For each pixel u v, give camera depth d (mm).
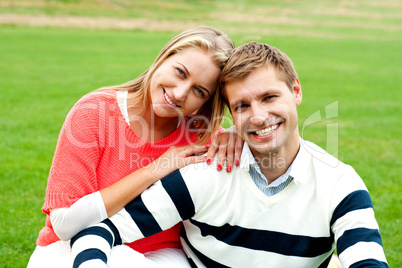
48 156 6590
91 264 2170
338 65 18453
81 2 37562
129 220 2416
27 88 11688
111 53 19016
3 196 5113
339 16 42969
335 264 2924
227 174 2455
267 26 33000
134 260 2359
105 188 2488
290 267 2422
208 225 2492
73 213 2422
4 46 19375
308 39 27297
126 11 37250
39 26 27297
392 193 5590
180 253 2740
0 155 6543
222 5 45375
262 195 2389
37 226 4418
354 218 2273
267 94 2352
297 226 2373
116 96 2775
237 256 2473
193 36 2637
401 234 4453
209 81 2611
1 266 3691
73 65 15797
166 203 2414
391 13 46094
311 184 2393
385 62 19781
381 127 9062
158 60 2709
